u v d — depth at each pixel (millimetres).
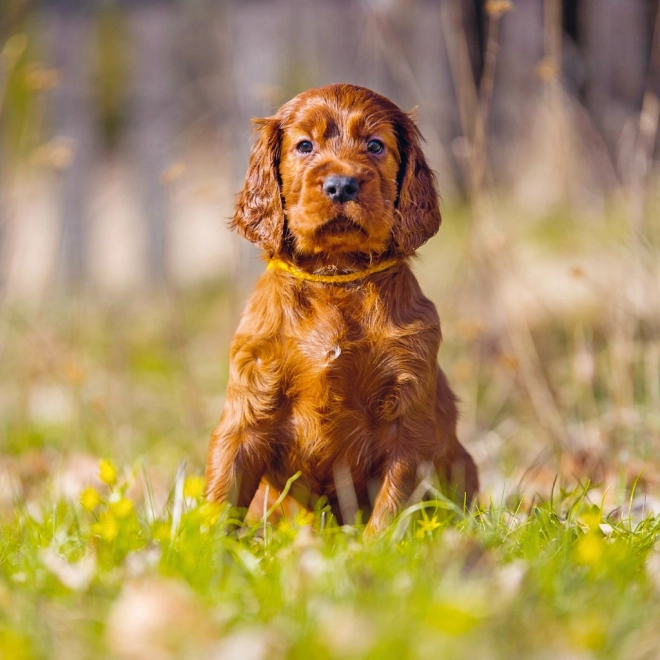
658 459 6941
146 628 3055
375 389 4957
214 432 5082
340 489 5094
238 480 4977
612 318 8156
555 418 7457
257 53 17078
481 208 8242
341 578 3484
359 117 5133
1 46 13688
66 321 11922
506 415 8938
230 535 4691
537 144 12883
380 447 5051
